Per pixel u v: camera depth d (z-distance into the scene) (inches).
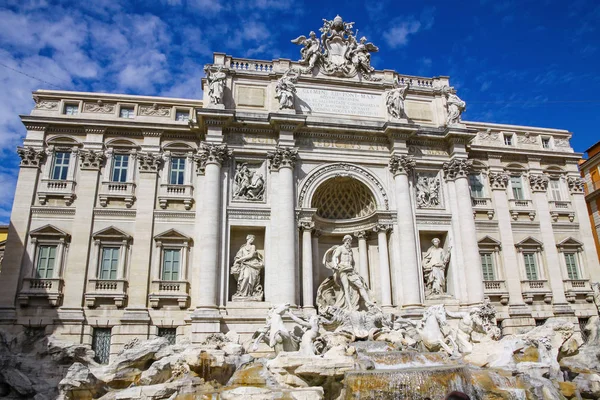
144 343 1048.8
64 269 1195.3
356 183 1373.0
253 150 1307.8
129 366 992.9
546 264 1473.9
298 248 1263.5
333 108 1408.7
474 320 1088.2
